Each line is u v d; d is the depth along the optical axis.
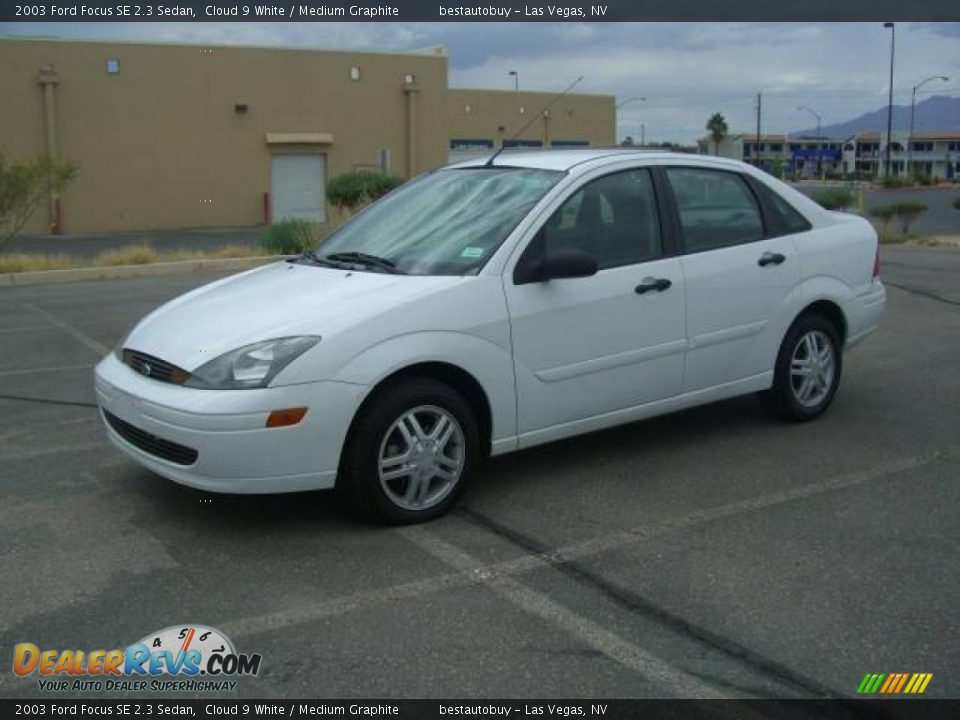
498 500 5.29
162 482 5.54
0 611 4.04
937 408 7.14
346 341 4.62
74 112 28.28
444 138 35.00
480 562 4.50
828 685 3.49
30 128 27.72
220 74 30.47
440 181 6.12
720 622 3.93
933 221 32.41
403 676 3.54
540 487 5.49
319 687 3.48
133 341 5.12
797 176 88.00
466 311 4.95
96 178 28.86
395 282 5.02
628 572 4.39
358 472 4.72
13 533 4.82
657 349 5.71
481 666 3.61
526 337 5.15
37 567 4.44
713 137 77.50
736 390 6.23
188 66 29.91
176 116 29.92
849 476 5.67
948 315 11.22
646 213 5.79
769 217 6.43
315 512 5.09
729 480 5.60
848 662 3.63
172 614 4.01
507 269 5.14
